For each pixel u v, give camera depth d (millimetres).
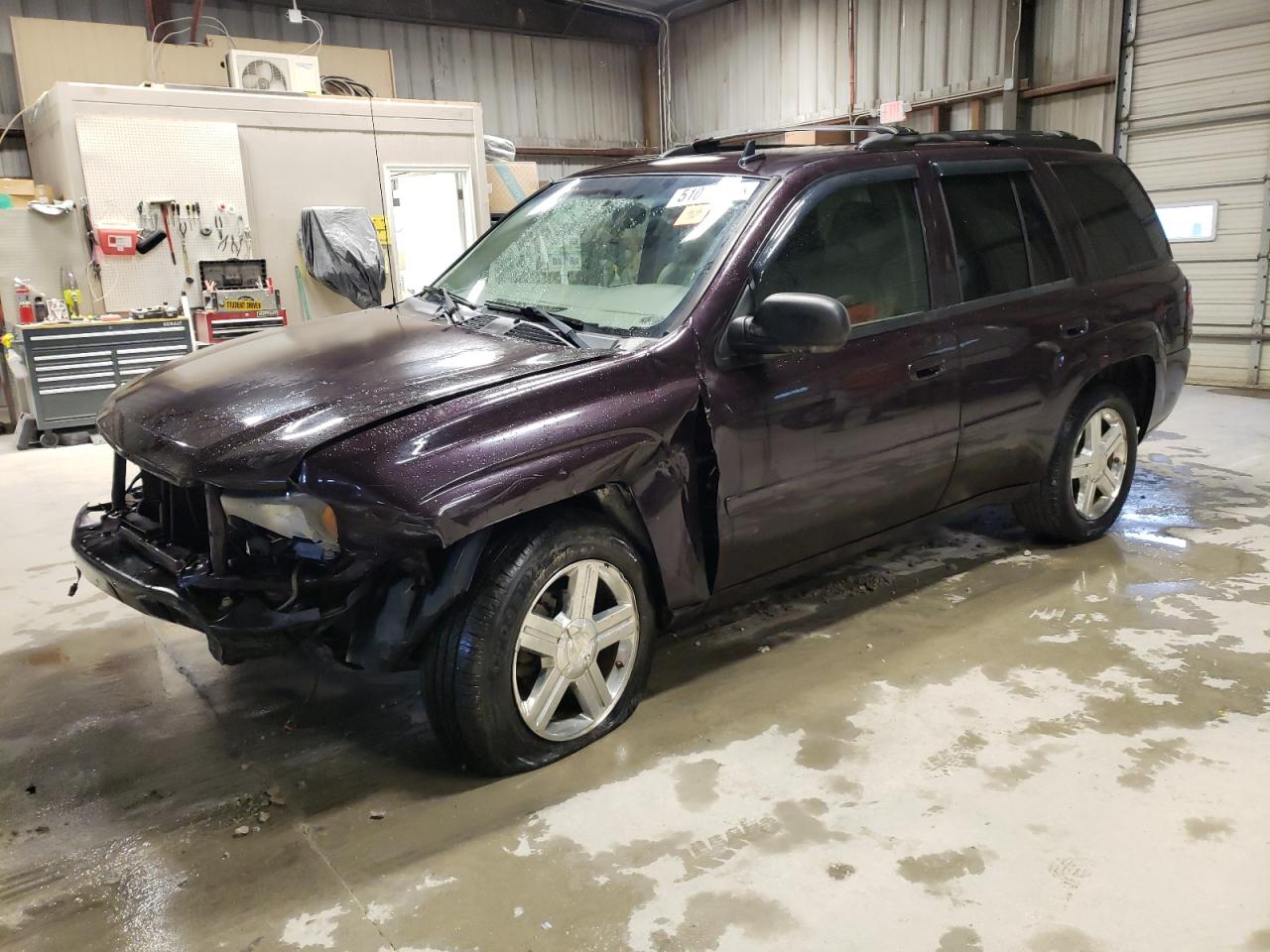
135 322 7082
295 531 2172
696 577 2740
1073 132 9414
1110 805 2287
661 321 2689
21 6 9125
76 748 2684
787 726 2691
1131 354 3908
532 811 2320
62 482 5727
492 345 2732
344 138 8336
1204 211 8430
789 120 12383
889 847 2152
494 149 9906
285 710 2893
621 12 13227
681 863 2115
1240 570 3797
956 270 3281
